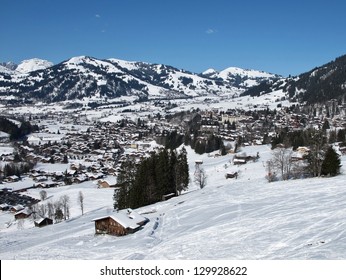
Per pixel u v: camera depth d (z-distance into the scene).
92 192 137.75
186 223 58.50
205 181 118.44
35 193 152.25
